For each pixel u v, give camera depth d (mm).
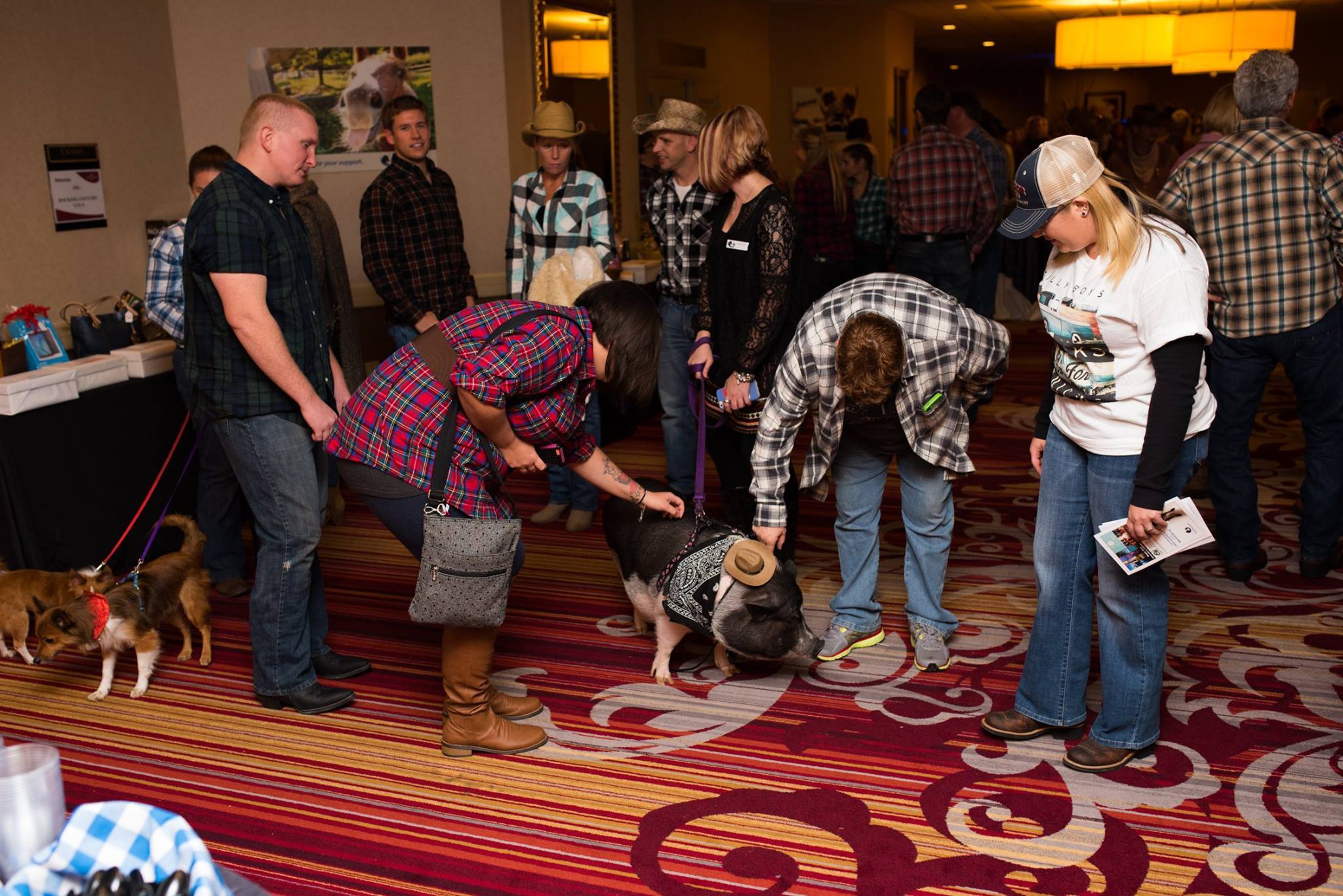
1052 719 2643
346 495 4934
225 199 2570
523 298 4312
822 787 2496
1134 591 2395
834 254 7508
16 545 3443
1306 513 3631
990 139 6930
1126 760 2535
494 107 5910
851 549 3137
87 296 4754
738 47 10562
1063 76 18609
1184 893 2086
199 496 3740
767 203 3211
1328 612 3398
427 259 4438
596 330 2373
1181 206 3447
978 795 2447
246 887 1196
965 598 3598
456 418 2348
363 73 5613
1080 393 2330
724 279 3342
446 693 2662
